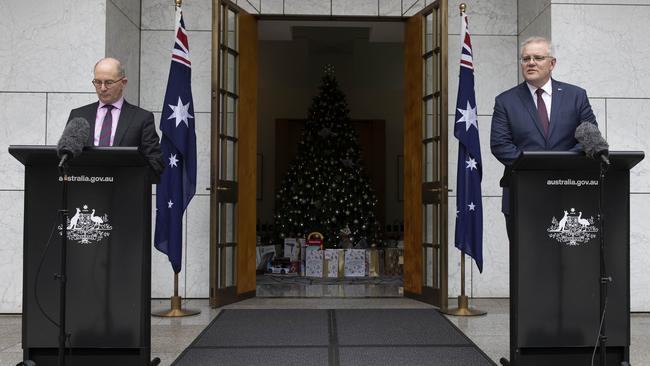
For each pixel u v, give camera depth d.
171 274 5.95
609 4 5.31
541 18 5.54
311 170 9.62
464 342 3.89
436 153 5.55
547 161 2.61
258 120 12.06
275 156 12.05
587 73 5.30
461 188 5.14
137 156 2.65
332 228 9.34
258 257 8.84
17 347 3.76
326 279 8.07
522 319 2.66
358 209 9.48
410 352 3.61
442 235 5.17
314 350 3.66
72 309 2.70
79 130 2.49
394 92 12.15
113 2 5.35
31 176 2.71
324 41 11.39
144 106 6.01
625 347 2.69
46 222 2.71
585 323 2.66
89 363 2.75
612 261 2.69
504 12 6.15
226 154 5.69
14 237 5.11
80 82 5.16
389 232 11.22
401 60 12.13
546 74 3.04
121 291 2.71
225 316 4.91
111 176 2.72
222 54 5.63
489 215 6.03
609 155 2.58
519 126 3.10
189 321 4.72
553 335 2.66
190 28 6.07
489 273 6.00
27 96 5.15
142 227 2.72
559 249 2.67
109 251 2.71
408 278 6.05
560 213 2.67
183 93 5.13
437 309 5.27
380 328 4.38
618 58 5.30
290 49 12.11
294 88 12.12
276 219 9.61
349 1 6.21
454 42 6.16
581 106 3.08
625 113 5.28
